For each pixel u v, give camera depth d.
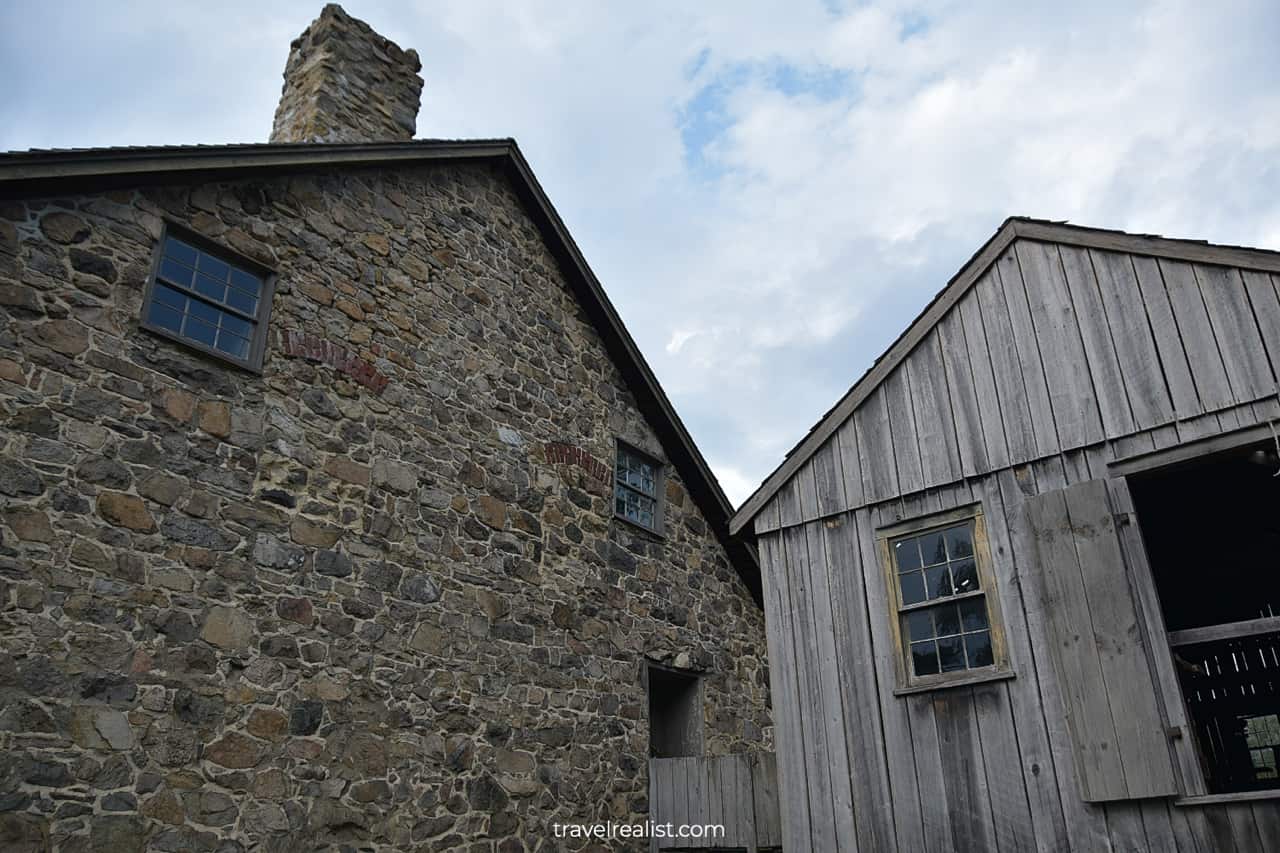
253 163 8.02
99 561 6.27
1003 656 6.10
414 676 7.89
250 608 6.96
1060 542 6.03
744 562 12.29
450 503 8.78
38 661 5.83
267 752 6.74
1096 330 6.41
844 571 7.01
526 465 9.74
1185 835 5.21
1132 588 5.73
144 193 7.36
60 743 5.78
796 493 7.48
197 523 6.86
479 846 7.89
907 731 6.35
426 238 9.62
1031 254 6.88
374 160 9.18
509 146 10.71
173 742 6.27
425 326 9.24
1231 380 5.77
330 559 7.61
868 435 7.23
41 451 6.21
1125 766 5.40
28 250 6.56
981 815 5.88
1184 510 7.10
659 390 11.62
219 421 7.25
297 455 7.68
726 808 8.30
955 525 6.62
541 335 10.57
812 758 6.70
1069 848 5.52
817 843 6.47
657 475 11.63
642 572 10.70
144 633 6.34
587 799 8.99
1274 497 6.88
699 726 10.72
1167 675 5.48
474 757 8.12
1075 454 6.24
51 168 6.66
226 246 7.77
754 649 11.96
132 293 7.03
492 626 8.73
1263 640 8.14
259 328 7.82
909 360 7.22
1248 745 10.04
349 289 8.65
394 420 8.57
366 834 7.14
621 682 9.87
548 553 9.59
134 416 6.76
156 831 6.04
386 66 10.99
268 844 6.55
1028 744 5.84
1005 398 6.65
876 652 6.66
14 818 5.50
